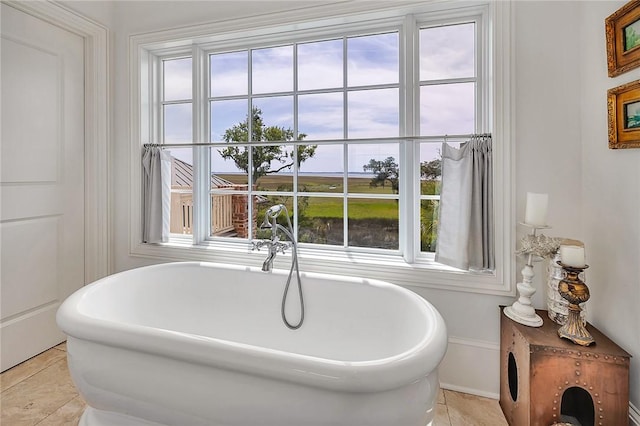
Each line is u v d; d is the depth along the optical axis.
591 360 1.23
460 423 1.53
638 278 1.25
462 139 1.80
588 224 1.55
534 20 1.63
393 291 1.58
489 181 1.71
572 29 1.59
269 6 2.02
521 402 1.37
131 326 1.11
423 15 1.87
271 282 1.85
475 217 1.73
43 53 2.03
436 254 1.83
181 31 2.19
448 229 1.79
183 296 1.95
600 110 1.46
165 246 2.30
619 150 1.34
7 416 1.53
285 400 0.95
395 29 1.97
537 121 1.64
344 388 0.89
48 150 2.08
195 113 2.29
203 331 1.93
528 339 1.32
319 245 2.16
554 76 1.61
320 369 0.92
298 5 1.96
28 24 1.95
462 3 1.75
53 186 2.12
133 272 1.79
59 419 1.52
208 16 2.15
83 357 1.16
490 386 1.72
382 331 1.60
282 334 1.82
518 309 1.50
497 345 1.71
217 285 1.93
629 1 1.27
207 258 2.21
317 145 2.15
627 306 1.31
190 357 1.00
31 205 2.00
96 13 2.24
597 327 1.50
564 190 1.62
